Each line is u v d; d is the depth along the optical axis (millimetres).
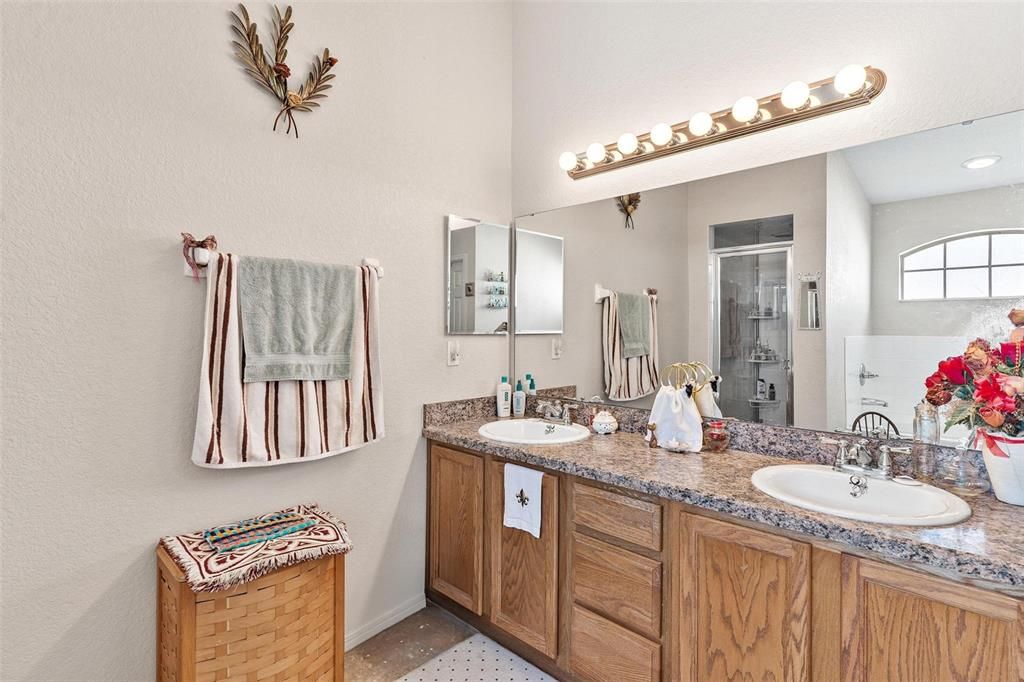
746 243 1890
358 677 1874
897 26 1549
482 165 2562
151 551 1560
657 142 1981
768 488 1387
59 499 1410
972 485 1409
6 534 1333
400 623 2230
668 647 1515
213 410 1622
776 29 1791
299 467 1890
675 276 2082
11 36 1325
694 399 2012
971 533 1109
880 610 1133
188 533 1628
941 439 1466
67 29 1407
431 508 2322
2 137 1316
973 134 1433
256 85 1786
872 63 1597
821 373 1706
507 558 1992
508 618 1990
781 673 1272
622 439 2098
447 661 1975
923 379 1507
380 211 2145
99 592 1471
